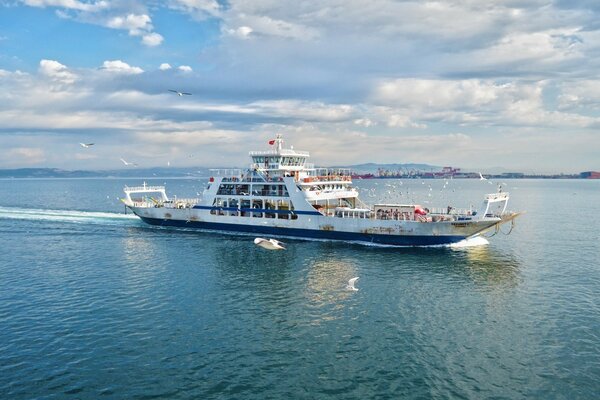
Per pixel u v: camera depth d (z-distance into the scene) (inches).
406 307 1804.9
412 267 2415.1
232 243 3061.0
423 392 1196.5
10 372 1283.2
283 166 3368.6
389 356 1391.5
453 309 1781.5
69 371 1291.8
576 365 1328.7
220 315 1720.0
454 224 2770.7
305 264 2479.1
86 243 3090.6
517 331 1567.4
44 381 1237.1
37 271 2346.2
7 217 4414.4
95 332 1557.6
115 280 2175.2
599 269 2390.5
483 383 1238.3
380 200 7190.0
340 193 3388.3
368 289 2031.3
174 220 3688.5
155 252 2795.3
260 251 2802.7
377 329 1589.6
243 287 2065.7
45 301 1871.3
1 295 1947.6
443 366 1330.0
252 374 1284.4
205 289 2034.9
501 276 2249.0
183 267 2423.7
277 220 3243.1
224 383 1236.5
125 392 1188.5
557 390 1203.2
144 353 1405.0
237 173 3491.6
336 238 3080.7
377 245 2952.8
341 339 1509.6
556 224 4200.3
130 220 4192.9
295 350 1430.9
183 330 1578.5
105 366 1322.6
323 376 1275.8
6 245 3029.0
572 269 2390.5
